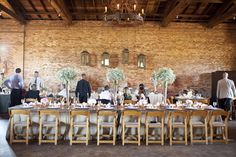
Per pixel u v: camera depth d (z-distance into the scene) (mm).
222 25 13602
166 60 13555
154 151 6293
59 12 11234
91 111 7086
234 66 13578
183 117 7402
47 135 7004
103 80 13492
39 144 6762
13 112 6582
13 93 10289
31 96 10234
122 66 13531
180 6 10141
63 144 6844
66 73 7855
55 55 13516
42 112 6656
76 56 13555
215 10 12602
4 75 13312
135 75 13562
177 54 13555
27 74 13445
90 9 12602
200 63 13594
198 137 7445
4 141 7039
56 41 13531
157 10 12656
